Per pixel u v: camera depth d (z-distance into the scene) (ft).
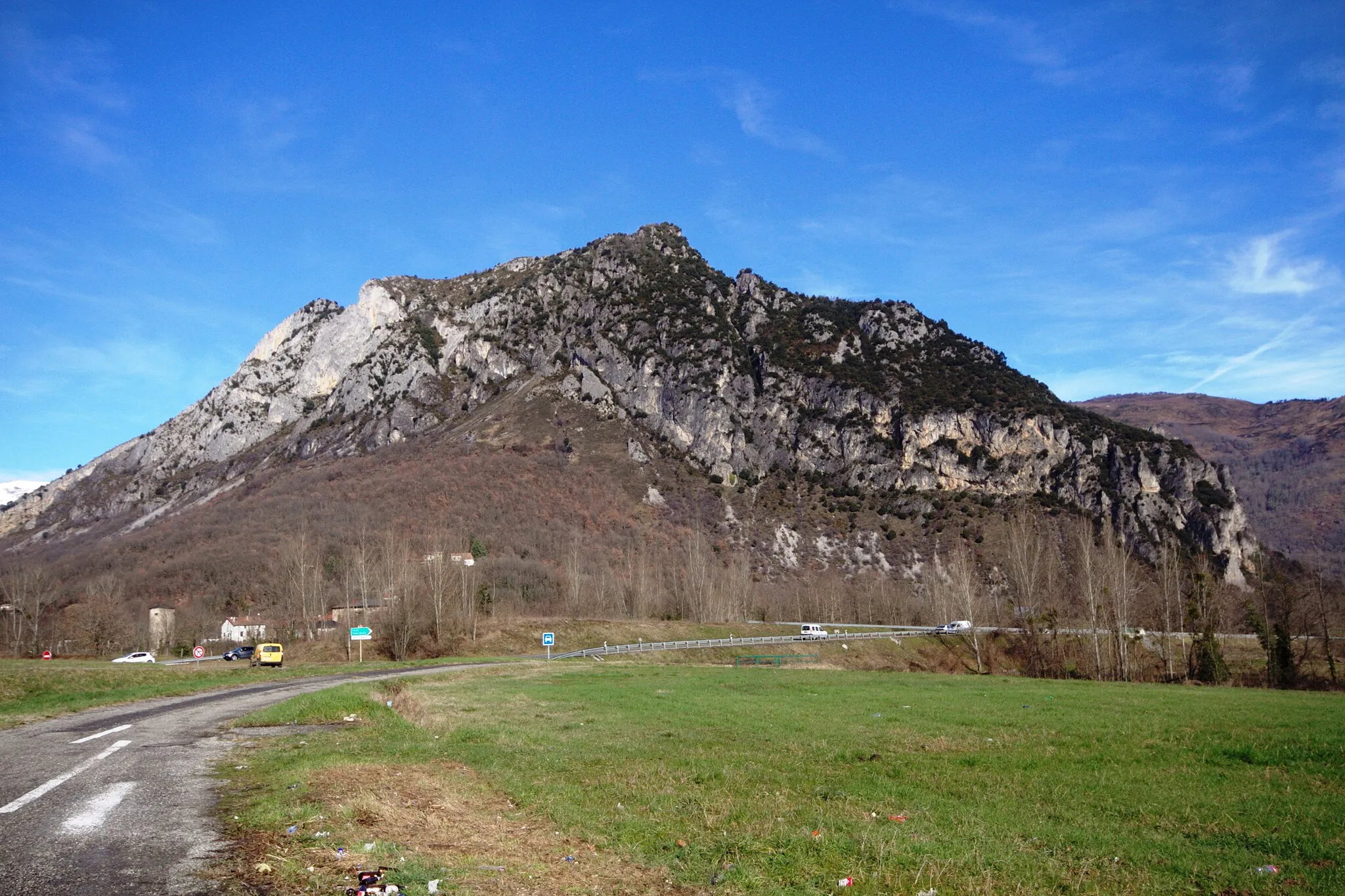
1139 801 54.90
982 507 546.67
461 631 285.23
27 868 31.37
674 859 38.99
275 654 219.20
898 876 36.78
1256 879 38.04
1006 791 58.23
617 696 136.67
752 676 186.70
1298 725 94.38
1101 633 250.16
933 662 284.82
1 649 310.04
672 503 585.63
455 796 51.11
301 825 39.60
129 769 55.16
